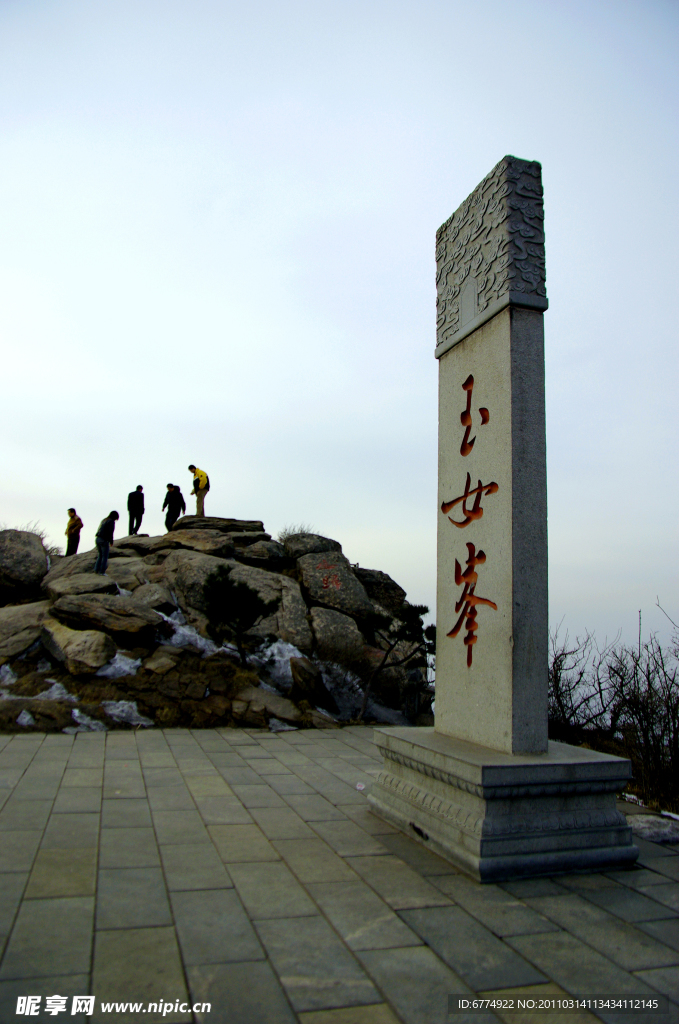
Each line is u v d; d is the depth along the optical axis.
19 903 3.90
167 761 7.84
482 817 4.68
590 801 4.96
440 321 6.79
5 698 9.79
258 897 4.13
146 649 11.55
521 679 5.22
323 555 15.51
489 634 5.55
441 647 6.26
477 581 5.79
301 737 9.81
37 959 3.28
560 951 3.58
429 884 4.43
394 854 4.99
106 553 13.83
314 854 4.94
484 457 5.85
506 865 4.54
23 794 6.20
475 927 3.83
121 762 7.66
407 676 13.20
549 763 4.76
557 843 4.75
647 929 3.88
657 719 7.31
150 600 13.03
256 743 9.20
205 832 5.36
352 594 14.45
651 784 7.04
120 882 4.27
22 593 14.52
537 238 5.82
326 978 3.23
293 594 13.91
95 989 3.05
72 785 6.59
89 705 9.80
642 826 6.01
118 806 5.96
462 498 6.13
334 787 7.00
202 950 3.45
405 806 5.63
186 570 14.03
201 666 11.41
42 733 8.98
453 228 6.70
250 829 5.49
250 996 3.05
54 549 18.05
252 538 16.52
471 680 5.73
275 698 11.05
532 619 5.32
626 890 4.45
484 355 5.97
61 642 10.91
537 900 4.23
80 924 3.67
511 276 5.66
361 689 12.64
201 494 18.75
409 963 3.40
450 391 6.51
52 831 5.20
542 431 5.60
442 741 5.73
